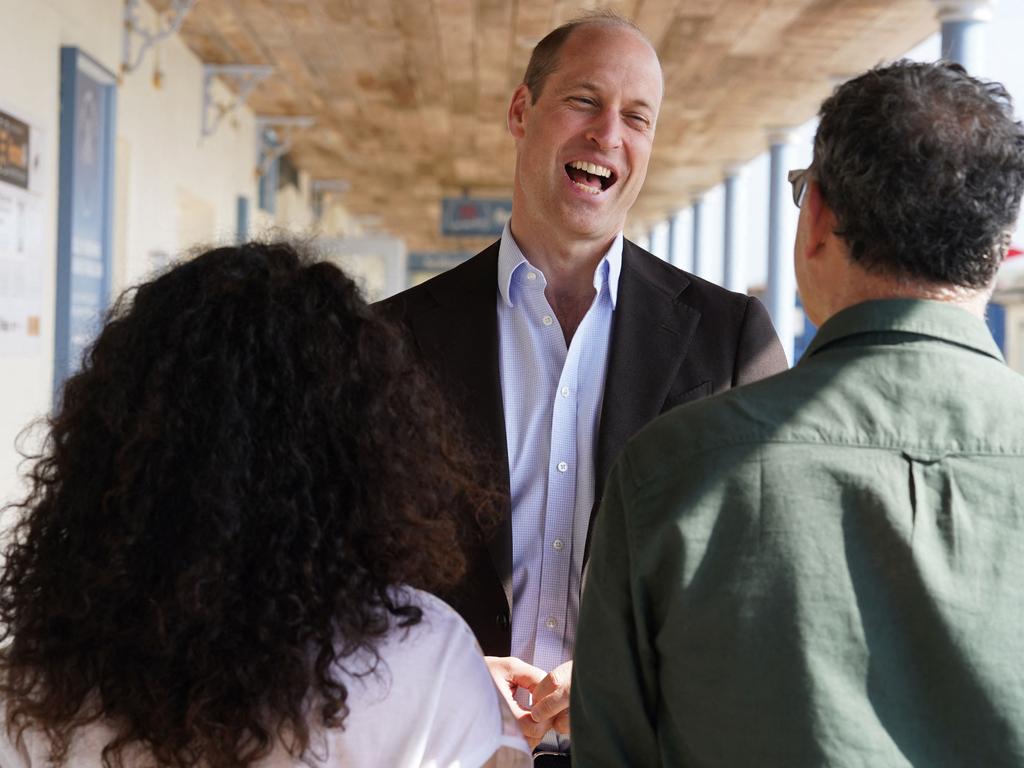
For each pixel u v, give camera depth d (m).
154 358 1.12
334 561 1.09
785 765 1.11
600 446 1.90
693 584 1.16
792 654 1.12
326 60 8.35
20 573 1.13
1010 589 1.11
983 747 1.09
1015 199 1.17
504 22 7.13
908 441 1.15
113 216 5.86
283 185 12.87
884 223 1.17
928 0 6.68
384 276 13.57
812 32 7.43
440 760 1.12
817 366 1.21
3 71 4.51
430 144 12.30
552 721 1.72
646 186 16.09
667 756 1.22
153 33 6.98
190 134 8.21
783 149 11.17
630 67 1.96
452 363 1.96
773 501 1.15
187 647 1.05
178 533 1.07
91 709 1.08
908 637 1.12
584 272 1.99
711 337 2.00
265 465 1.09
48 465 1.16
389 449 1.15
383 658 1.12
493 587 1.86
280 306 1.14
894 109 1.16
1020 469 1.14
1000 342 15.50
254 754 1.07
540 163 1.96
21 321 4.73
